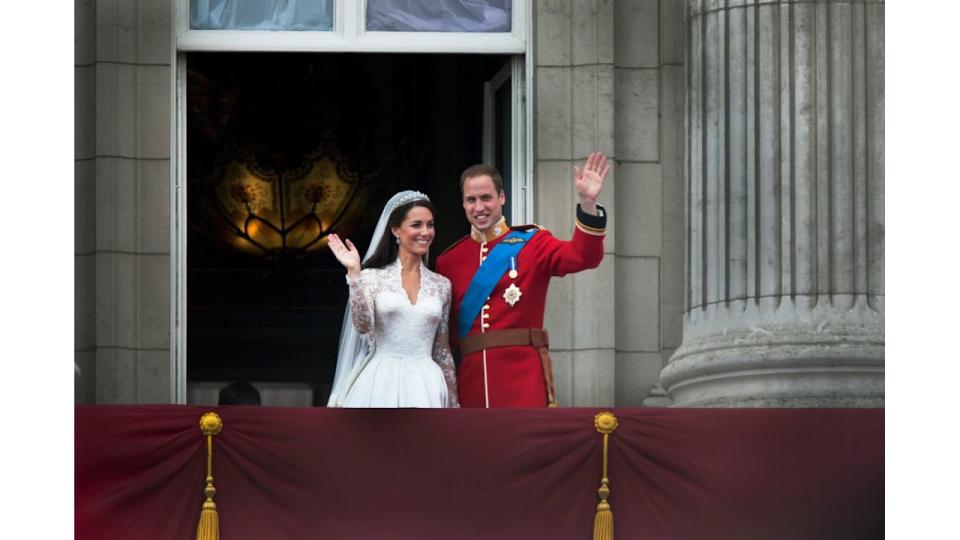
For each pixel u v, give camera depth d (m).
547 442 38.47
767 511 38.84
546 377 39.53
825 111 42.12
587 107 43.94
